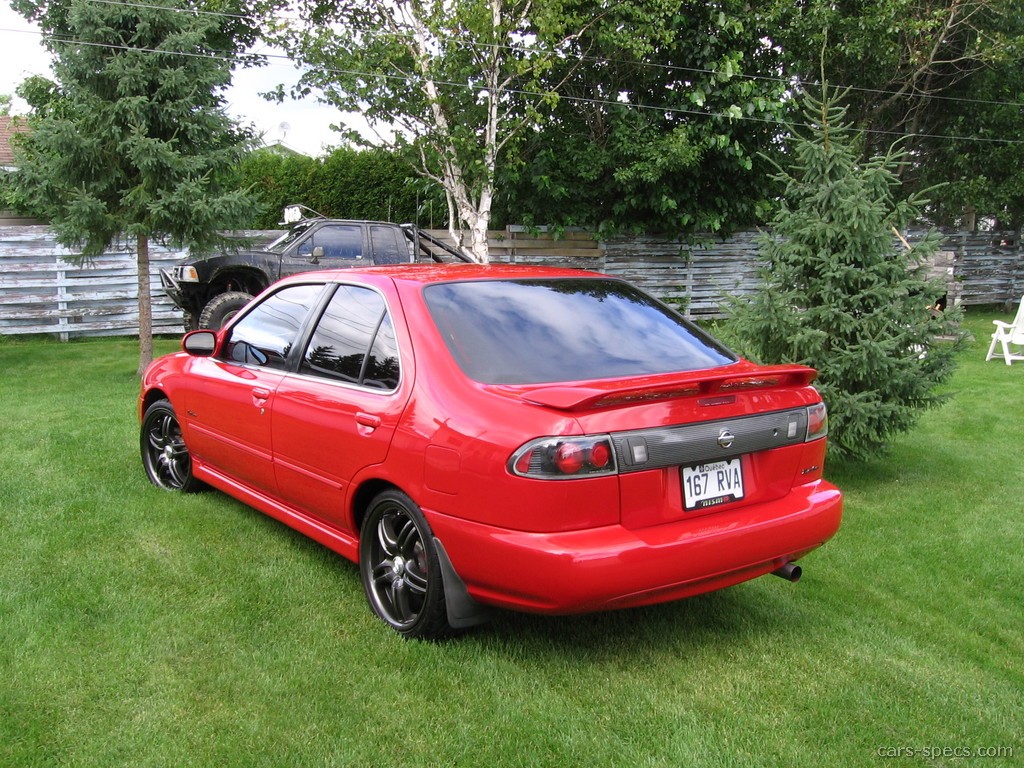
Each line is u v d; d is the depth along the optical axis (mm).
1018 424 7805
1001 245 20547
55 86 14578
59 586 3801
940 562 4414
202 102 9625
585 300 3828
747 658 3305
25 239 13227
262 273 10758
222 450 4578
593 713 2885
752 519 3158
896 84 17984
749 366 3676
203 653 3223
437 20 12227
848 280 5723
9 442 6461
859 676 3184
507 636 3436
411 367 3348
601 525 2877
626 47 13234
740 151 14961
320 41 12461
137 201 9289
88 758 2555
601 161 15031
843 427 5711
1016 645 3500
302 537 4527
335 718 2807
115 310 14047
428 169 14516
